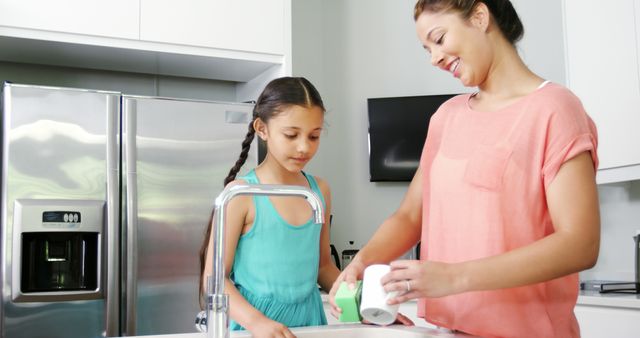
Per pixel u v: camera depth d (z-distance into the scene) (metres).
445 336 1.14
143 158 2.56
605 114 2.57
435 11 1.16
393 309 1.05
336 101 3.56
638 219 2.83
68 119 2.47
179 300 2.57
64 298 2.39
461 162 1.18
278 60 3.02
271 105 1.43
